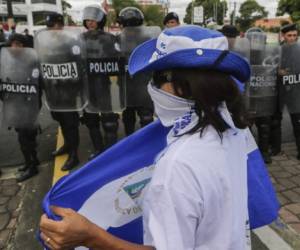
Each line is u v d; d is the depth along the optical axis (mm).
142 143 1262
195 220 897
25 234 3191
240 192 1018
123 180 1275
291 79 4445
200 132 957
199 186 895
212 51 942
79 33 4133
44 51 4043
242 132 1127
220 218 928
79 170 1256
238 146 1065
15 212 3547
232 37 4359
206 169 911
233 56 963
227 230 929
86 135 5812
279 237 3074
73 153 4414
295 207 3547
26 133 4172
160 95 1003
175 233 876
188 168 901
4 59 4012
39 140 5566
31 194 3891
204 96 952
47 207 1084
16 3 37094
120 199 1278
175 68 967
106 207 1278
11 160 4805
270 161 4633
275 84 4531
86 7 4246
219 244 927
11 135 5750
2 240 3119
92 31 4211
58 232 968
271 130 4871
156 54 1038
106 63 4262
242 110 1055
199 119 970
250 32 4695
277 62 4508
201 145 938
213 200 908
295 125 4652
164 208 894
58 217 1006
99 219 1282
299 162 4668
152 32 4387
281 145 5324
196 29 997
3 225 3334
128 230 1308
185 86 966
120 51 4328
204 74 956
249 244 1098
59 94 4168
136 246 990
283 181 4113
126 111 4840
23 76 4027
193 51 936
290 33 4422
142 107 4562
